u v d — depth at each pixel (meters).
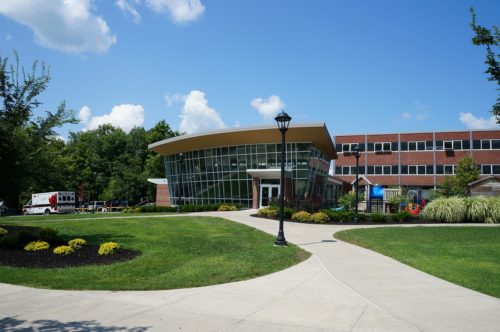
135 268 10.23
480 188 37.69
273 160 41.03
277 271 10.23
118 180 73.62
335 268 10.61
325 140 41.62
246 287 8.42
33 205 47.47
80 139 80.25
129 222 23.97
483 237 17.69
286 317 6.32
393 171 69.75
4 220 28.64
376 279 9.23
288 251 13.51
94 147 79.88
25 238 14.23
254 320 6.16
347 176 71.94
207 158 45.59
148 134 86.31
